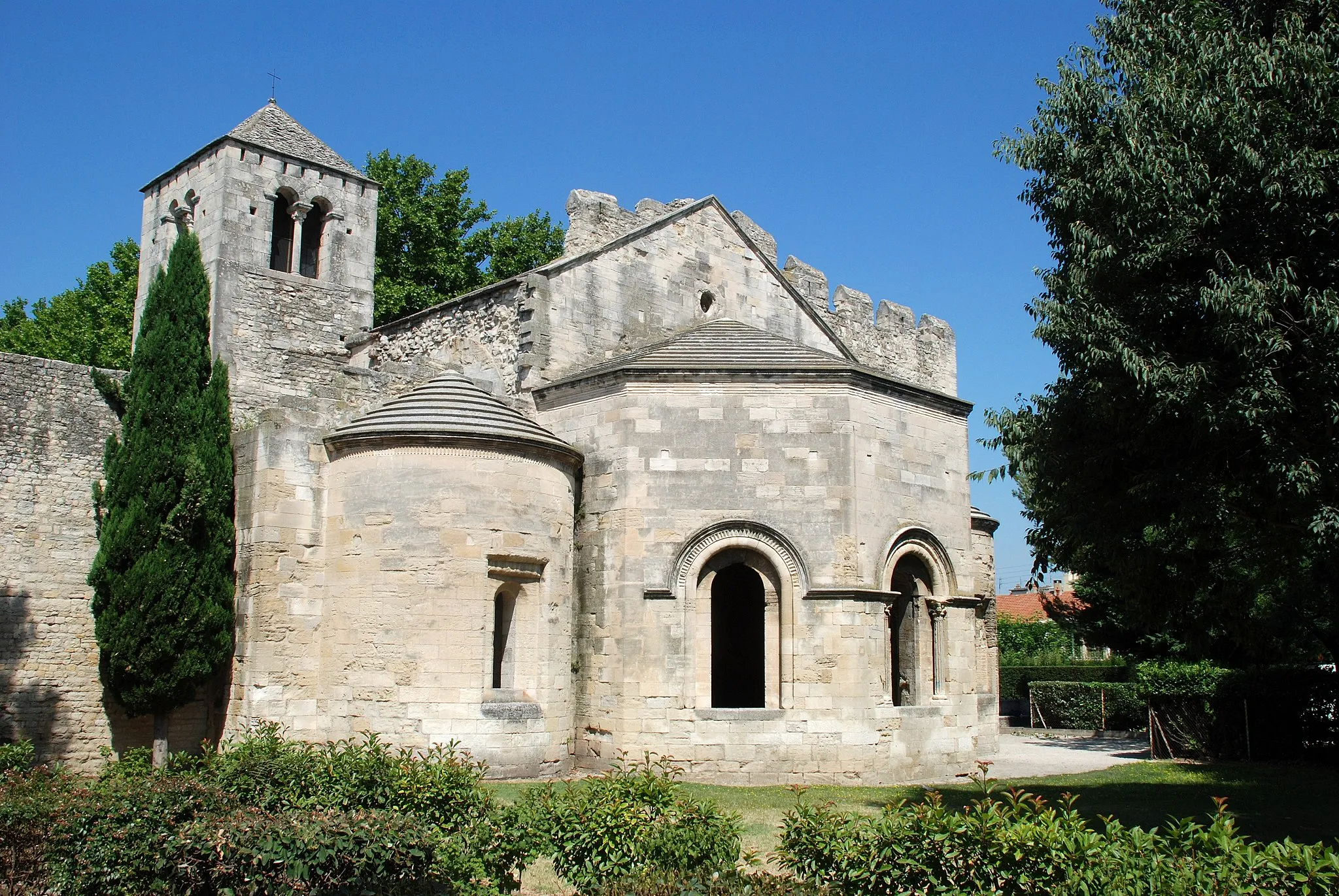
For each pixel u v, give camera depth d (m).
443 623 20.97
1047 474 17.94
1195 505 15.87
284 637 21.41
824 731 21.88
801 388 23.12
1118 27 17.70
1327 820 18.77
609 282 27.27
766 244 33.41
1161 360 15.42
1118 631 39.41
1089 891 8.97
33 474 23.08
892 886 9.93
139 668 20.69
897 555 23.67
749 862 11.66
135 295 43.38
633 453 22.91
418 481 21.50
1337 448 14.69
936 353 41.03
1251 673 29.20
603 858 11.66
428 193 47.09
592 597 23.08
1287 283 14.57
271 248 33.53
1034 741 36.06
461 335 28.17
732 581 29.89
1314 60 14.94
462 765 14.09
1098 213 16.73
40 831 11.52
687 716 21.92
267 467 21.70
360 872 10.73
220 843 10.74
